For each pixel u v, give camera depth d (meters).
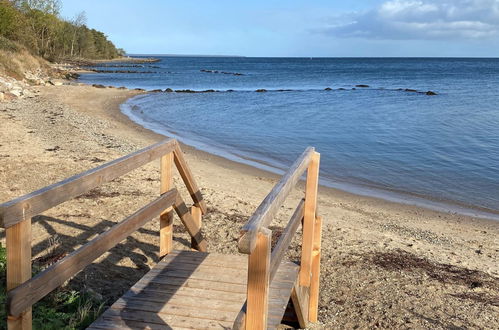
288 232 3.63
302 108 34.00
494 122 27.75
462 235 9.65
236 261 5.07
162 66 124.56
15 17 53.84
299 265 4.77
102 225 7.16
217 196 9.90
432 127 25.78
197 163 14.76
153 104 32.97
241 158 16.44
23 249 2.65
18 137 14.37
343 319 5.09
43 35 75.75
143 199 8.68
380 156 18.05
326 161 16.97
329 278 6.14
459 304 5.64
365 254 7.14
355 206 11.46
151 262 6.07
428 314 5.31
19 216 2.57
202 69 111.06
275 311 3.82
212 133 21.97
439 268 6.89
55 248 6.07
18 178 9.54
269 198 2.76
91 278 5.32
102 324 3.77
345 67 135.75
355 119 28.80
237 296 4.27
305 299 4.71
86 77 61.41
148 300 4.18
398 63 187.38
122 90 40.62
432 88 56.59
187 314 3.95
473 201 12.70
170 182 4.99
